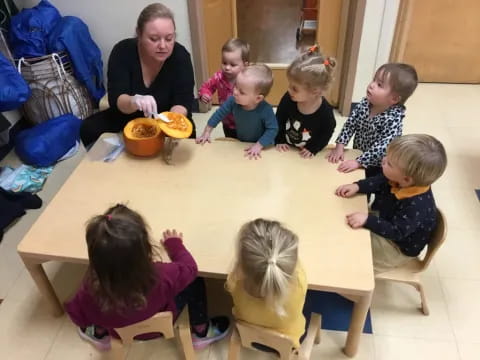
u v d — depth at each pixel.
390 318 1.75
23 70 2.61
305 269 1.30
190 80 2.15
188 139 1.89
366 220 1.42
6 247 2.11
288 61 2.95
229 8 2.70
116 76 2.09
